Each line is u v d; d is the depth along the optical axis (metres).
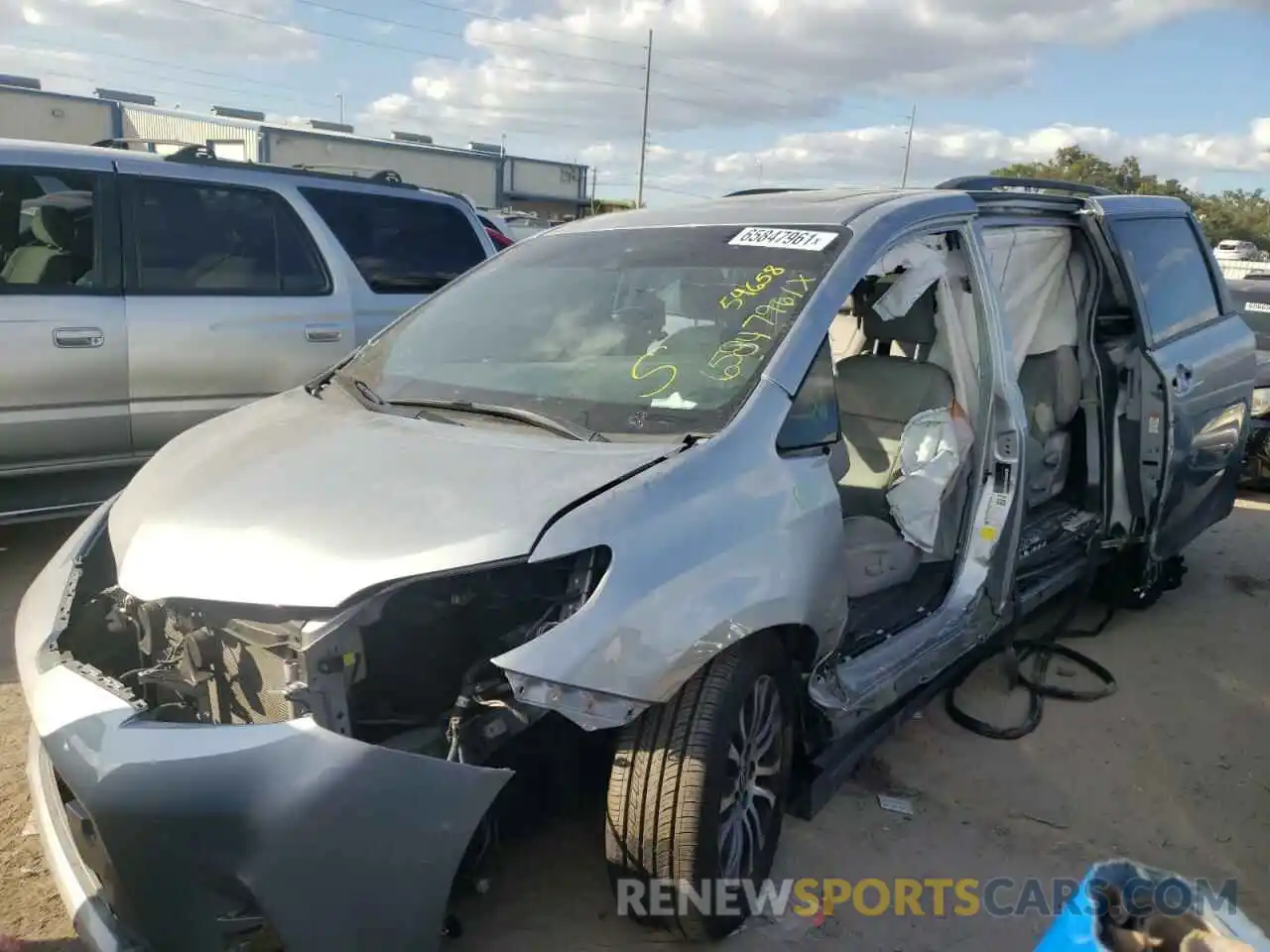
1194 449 4.92
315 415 3.14
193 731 2.09
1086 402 4.79
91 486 5.21
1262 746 3.98
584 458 2.60
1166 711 4.24
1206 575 6.09
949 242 3.66
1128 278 4.62
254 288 5.63
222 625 2.36
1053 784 3.63
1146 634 5.11
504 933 2.73
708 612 2.41
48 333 4.87
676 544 2.42
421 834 2.08
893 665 3.27
